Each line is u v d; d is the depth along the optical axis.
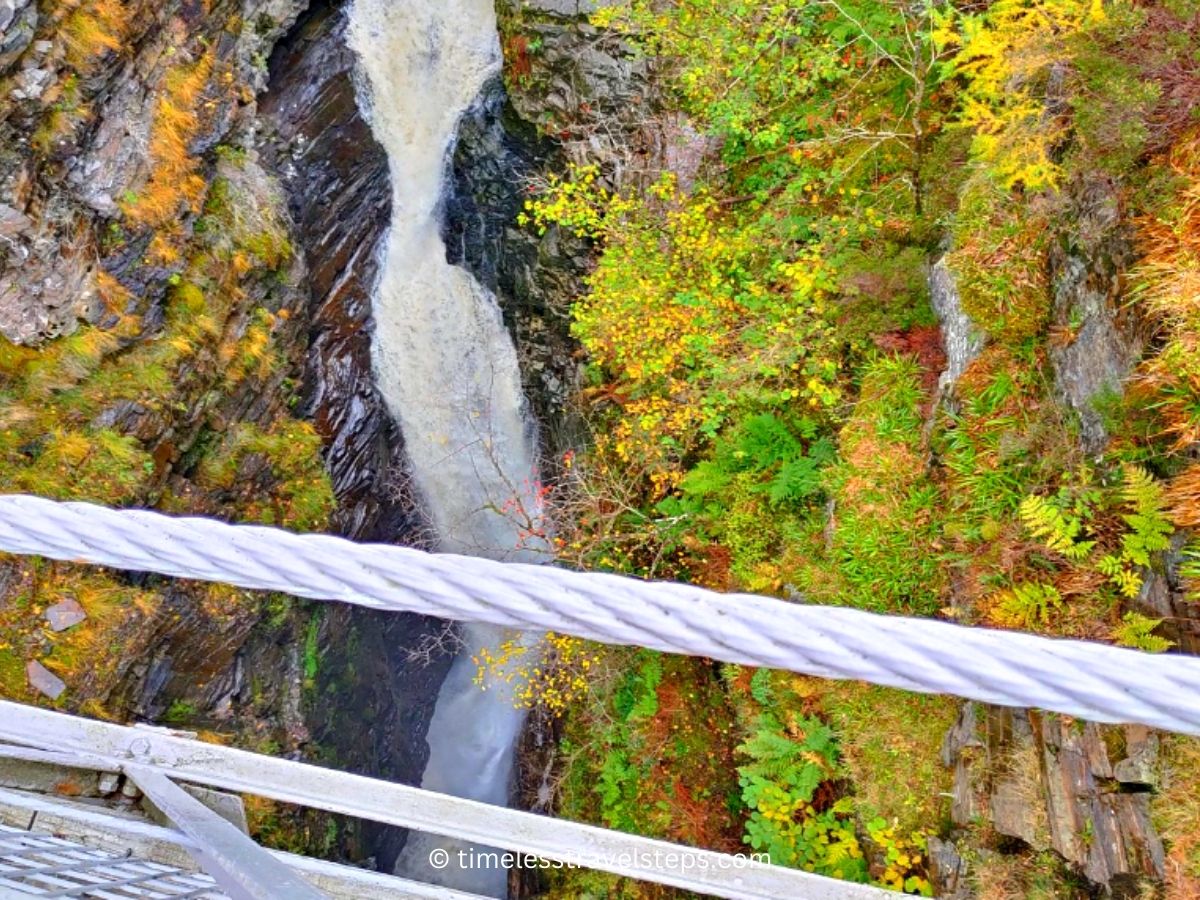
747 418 7.59
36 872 2.42
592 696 9.36
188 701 8.03
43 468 7.00
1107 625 4.52
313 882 3.29
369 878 3.33
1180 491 4.18
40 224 7.07
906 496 6.27
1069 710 1.59
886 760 5.96
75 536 1.85
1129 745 4.25
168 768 3.30
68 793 3.35
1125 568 4.49
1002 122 5.49
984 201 5.79
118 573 7.38
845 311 7.14
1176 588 4.19
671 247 8.42
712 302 7.80
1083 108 4.73
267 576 1.80
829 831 6.41
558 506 9.81
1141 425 4.45
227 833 2.55
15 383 7.02
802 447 7.54
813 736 6.48
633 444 8.68
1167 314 4.26
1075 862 4.48
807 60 7.66
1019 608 4.86
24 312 7.03
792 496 7.36
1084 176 4.92
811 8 7.67
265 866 2.23
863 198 7.46
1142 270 4.37
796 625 1.65
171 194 8.01
